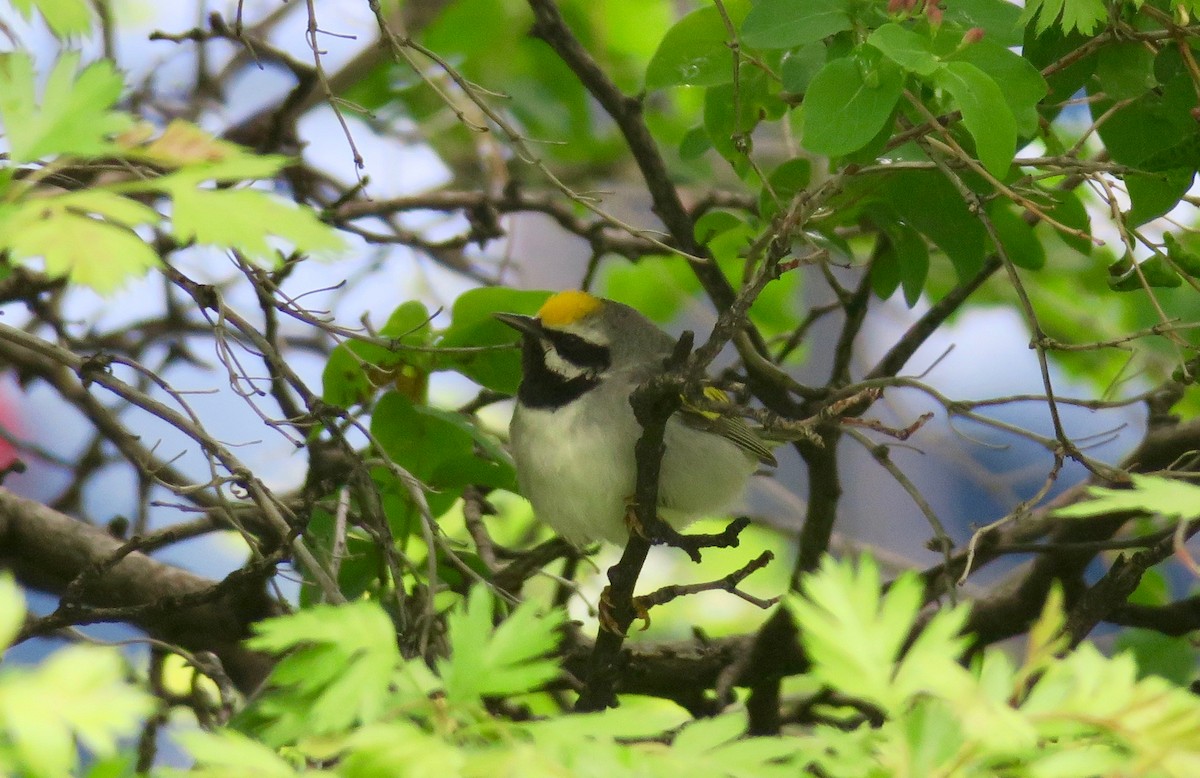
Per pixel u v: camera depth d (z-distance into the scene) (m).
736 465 9.48
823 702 9.71
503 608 8.07
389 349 8.36
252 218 3.96
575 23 13.74
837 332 16.19
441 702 3.96
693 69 9.14
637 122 9.88
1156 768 3.47
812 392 9.51
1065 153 8.18
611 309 9.38
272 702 4.22
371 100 13.21
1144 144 8.30
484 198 11.00
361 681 3.95
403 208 11.12
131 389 7.09
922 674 3.68
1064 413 17.25
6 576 3.42
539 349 9.20
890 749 3.59
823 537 9.54
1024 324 13.23
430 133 13.04
